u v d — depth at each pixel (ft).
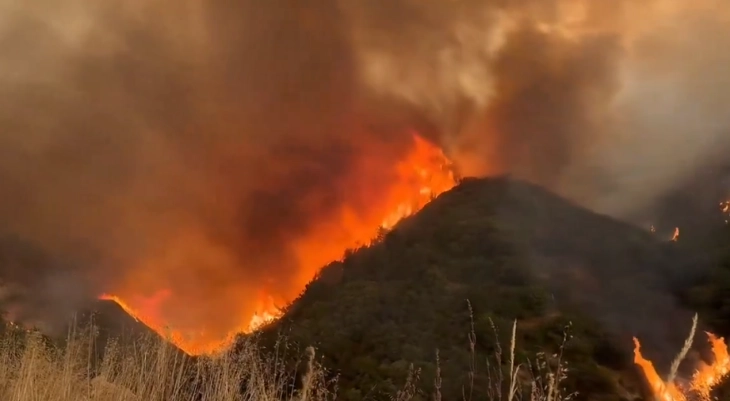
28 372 12.82
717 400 16.38
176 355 15.38
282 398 14.99
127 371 14.56
